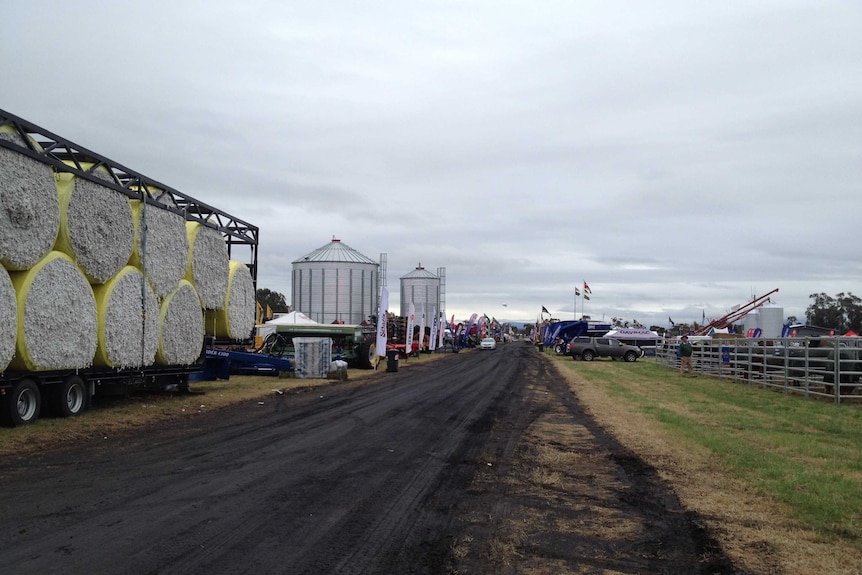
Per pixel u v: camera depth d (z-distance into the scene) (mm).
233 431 12836
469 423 14664
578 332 62406
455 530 6656
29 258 12062
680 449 11438
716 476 9383
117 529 6309
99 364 14734
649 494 8352
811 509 7590
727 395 21500
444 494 8133
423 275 86625
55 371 13188
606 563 5828
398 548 6035
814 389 22109
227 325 22219
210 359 22516
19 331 11977
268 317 53688
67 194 13062
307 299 61438
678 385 25734
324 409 16797
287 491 8008
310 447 11125
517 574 5500
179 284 18344
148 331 16453
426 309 85750
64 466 9250
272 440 11797
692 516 7355
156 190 17312
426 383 26234
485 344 87000
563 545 6297
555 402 19422
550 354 62406
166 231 17312
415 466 9773
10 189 11445
